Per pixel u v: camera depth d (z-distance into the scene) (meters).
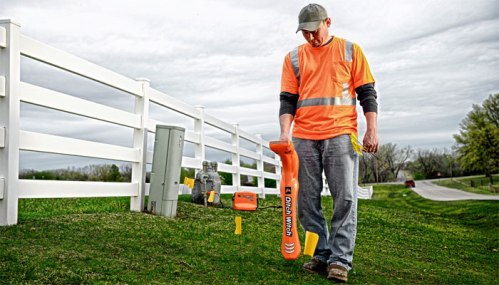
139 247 4.40
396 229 9.36
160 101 7.62
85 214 5.84
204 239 5.21
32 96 5.02
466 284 4.86
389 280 4.38
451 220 13.42
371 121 4.03
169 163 6.74
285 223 3.80
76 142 5.68
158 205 6.71
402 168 107.81
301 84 4.14
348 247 3.99
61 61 5.45
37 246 3.96
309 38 4.03
